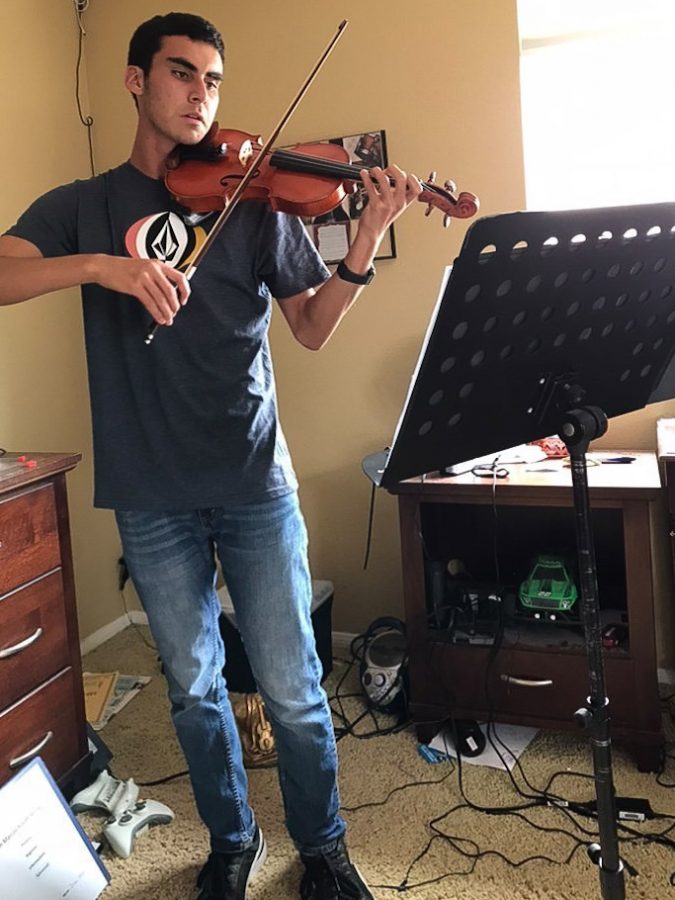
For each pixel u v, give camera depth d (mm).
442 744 1992
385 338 2404
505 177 2215
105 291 1341
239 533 1382
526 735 2010
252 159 1389
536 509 2262
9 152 2373
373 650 2248
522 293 1048
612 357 1245
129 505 1341
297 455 2559
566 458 2105
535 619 1977
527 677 1920
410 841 1654
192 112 1318
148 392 1331
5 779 1637
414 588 1987
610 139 2219
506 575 2289
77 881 1388
